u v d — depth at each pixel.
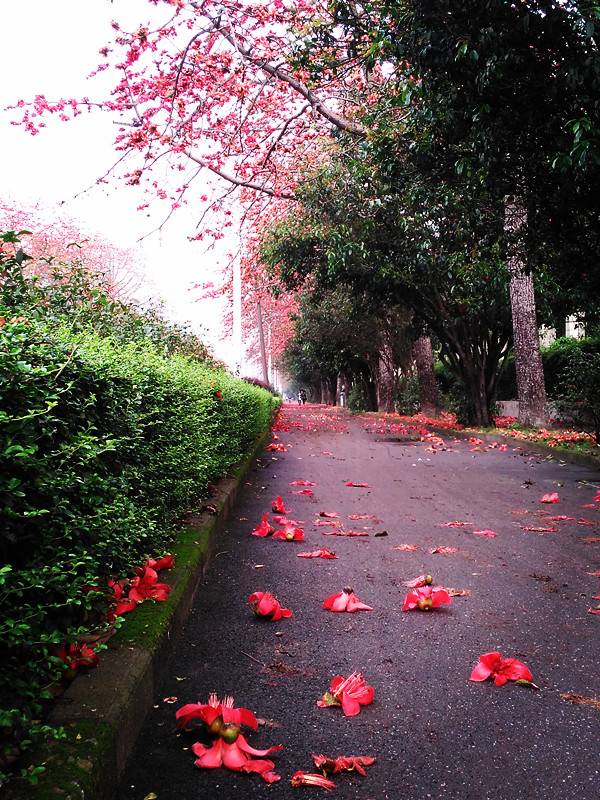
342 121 12.27
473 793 2.12
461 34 6.31
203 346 12.09
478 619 3.75
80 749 1.94
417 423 23.95
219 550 5.34
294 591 4.26
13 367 2.18
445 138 8.05
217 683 2.90
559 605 4.00
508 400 26.11
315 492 8.55
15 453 2.06
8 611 2.04
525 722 2.58
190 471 5.34
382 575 4.64
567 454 12.23
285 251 18.02
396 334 28.20
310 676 2.99
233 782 2.15
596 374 12.91
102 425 3.17
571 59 6.00
